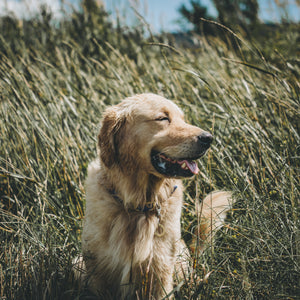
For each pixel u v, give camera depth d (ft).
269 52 14.44
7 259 7.63
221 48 14.60
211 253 7.53
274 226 7.86
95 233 7.45
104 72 15.12
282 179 8.64
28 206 9.63
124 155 7.78
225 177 9.83
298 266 6.72
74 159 10.38
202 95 14.16
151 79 13.01
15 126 11.02
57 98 12.23
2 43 16.34
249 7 15.43
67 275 7.30
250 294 6.65
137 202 7.65
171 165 7.68
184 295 7.14
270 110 10.97
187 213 9.82
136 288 7.51
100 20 18.44
